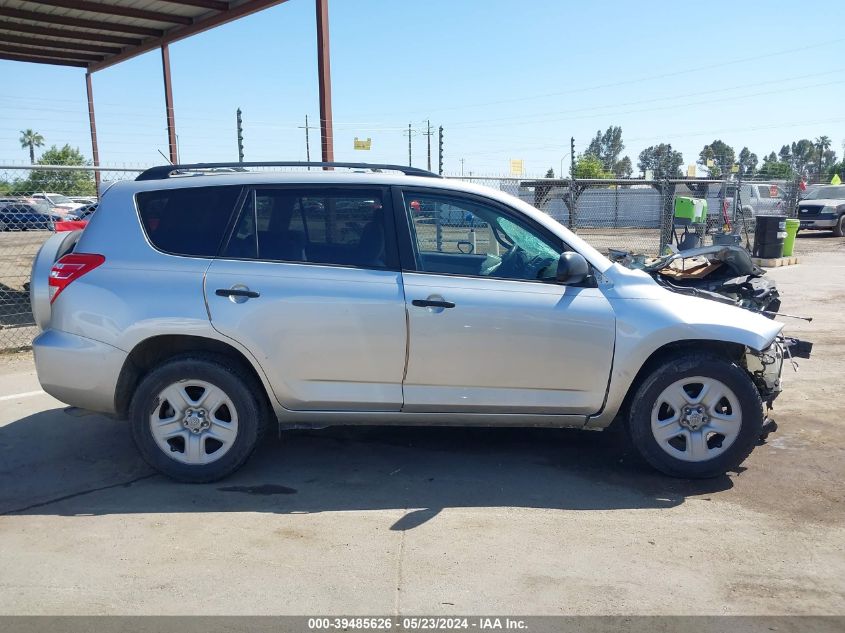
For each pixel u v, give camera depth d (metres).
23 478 4.50
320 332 4.21
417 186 4.43
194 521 3.90
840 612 3.05
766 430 4.77
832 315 9.56
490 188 4.56
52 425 5.50
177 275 4.24
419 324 4.21
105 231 4.36
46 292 4.57
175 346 4.40
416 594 3.18
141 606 3.09
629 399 4.50
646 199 19.25
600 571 3.37
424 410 4.36
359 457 4.86
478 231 4.44
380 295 4.21
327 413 4.37
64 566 3.42
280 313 4.19
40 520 3.92
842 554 3.53
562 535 3.73
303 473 4.59
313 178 4.41
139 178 4.54
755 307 5.53
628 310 4.28
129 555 3.52
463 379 4.29
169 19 14.38
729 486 4.36
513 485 4.40
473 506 4.10
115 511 4.03
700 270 5.97
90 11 13.73
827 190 25.67
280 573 3.36
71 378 4.25
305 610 3.06
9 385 6.61
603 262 4.41
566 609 3.07
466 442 5.15
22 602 3.11
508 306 4.22
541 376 4.30
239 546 3.62
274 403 4.34
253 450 4.41
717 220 18.12
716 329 4.26
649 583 3.27
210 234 4.34
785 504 4.11
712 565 3.43
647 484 4.40
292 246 4.34
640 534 3.74
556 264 4.37
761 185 23.61
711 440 4.46
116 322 4.19
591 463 4.75
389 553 3.54
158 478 4.50
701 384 4.34
